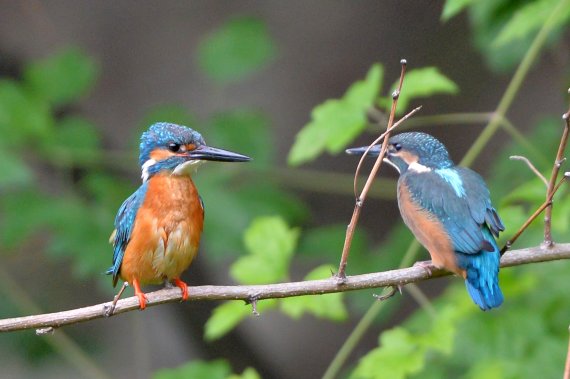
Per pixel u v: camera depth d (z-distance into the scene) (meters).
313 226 14.54
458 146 15.88
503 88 15.63
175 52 16.59
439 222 8.34
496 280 7.97
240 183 12.46
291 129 16.30
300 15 16.72
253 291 7.91
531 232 10.69
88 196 12.01
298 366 16.08
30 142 11.84
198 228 8.77
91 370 13.81
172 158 8.78
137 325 15.94
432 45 16.09
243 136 12.49
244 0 16.73
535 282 9.86
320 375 16.03
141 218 8.55
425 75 9.80
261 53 12.71
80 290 14.86
